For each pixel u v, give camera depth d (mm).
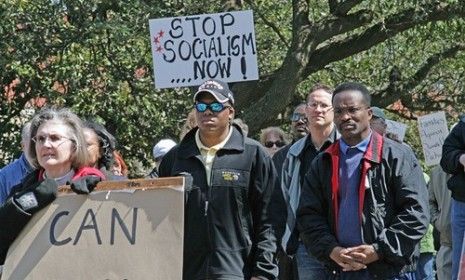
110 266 5785
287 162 8344
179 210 5754
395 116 21406
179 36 10953
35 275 5852
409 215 6723
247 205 6480
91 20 14828
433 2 15609
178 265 5707
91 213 5859
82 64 15617
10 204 5848
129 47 15773
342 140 6984
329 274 7059
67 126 6121
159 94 16203
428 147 12328
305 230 7051
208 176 6465
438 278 10273
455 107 19391
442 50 18797
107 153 7352
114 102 15797
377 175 6836
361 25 16047
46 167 6105
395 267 6789
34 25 15023
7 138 16547
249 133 15664
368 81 19297
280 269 8523
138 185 5824
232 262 6375
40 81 15578
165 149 9680
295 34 16000
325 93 8180
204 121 6473
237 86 16734
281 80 15758
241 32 10859
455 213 7828
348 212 6871
